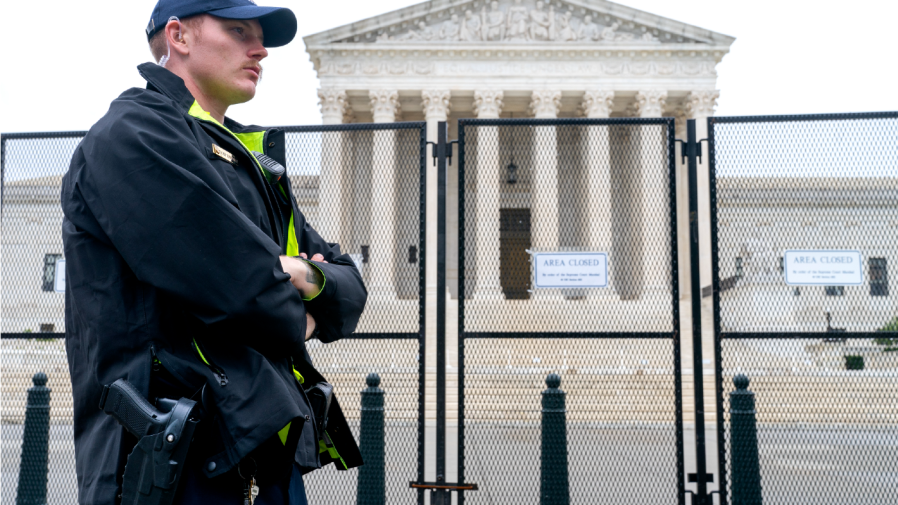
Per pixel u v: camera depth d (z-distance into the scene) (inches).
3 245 225.5
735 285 209.9
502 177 644.7
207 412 66.0
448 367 526.9
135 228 64.8
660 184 220.1
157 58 90.1
